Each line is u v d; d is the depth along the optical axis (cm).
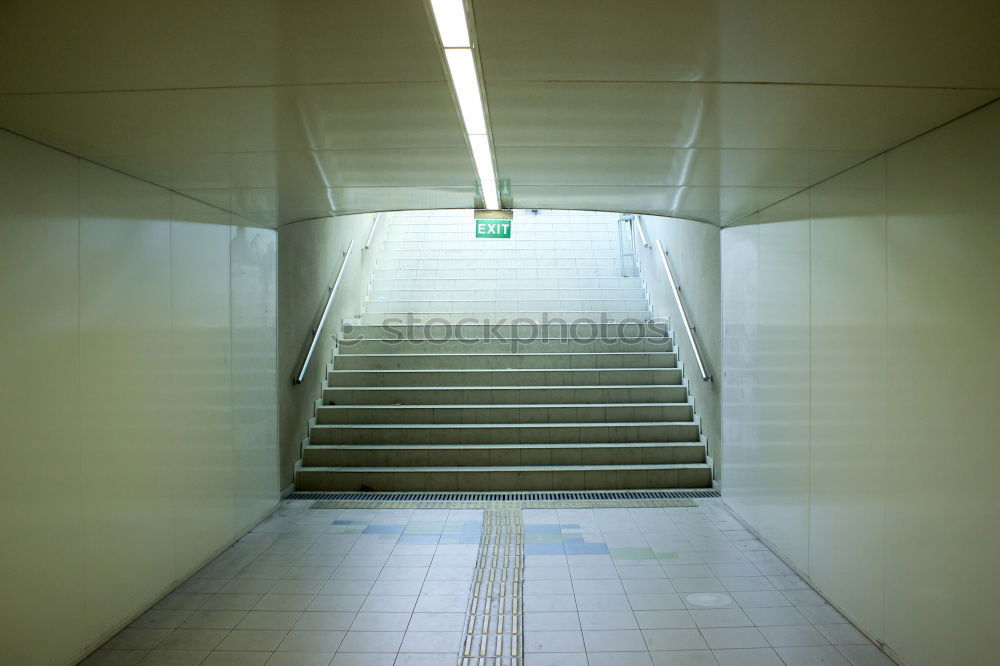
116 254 375
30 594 301
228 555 499
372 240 1070
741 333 570
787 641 359
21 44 210
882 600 343
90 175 354
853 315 373
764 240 516
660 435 726
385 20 200
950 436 286
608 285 1048
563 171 419
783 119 295
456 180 449
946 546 289
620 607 404
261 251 598
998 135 258
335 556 495
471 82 256
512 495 662
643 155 372
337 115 296
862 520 363
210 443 489
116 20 194
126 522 380
